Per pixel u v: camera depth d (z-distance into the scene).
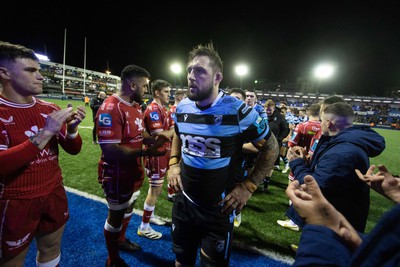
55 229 1.50
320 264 0.62
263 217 3.44
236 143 1.38
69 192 3.71
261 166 1.40
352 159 1.49
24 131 1.29
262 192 4.51
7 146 1.23
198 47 1.37
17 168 1.18
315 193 0.74
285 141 6.06
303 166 1.81
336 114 1.77
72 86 41.38
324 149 1.74
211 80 1.32
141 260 2.32
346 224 0.74
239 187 1.41
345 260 0.63
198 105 1.42
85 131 9.95
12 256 1.31
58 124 1.26
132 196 2.19
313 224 0.72
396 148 12.75
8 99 1.26
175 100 4.71
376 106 37.56
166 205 3.55
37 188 1.34
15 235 1.27
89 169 4.96
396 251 0.45
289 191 0.80
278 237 2.90
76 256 2.30
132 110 2.02
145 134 2.34
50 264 1.54
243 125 1.33
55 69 39.50
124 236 2.45
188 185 1.45
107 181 1.99
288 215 2.03
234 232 2.96
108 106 1.85
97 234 2.67
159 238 2.70
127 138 1.97
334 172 1.51
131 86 1.93
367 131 1.64
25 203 1.29
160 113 2.85
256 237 2.87
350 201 1.57
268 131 1.40
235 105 1.34
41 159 1.36
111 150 1.79
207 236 1.44
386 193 1.11
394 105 36.66
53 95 30.73
